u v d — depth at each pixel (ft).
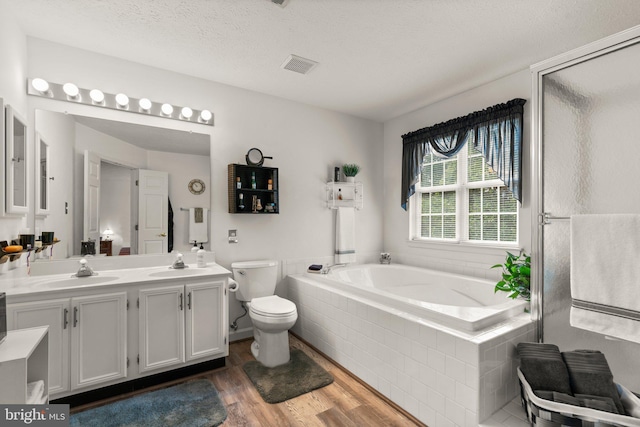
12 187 6.11
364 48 7.84
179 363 7.45
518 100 8.78
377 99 11.23
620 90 5.42
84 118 8.04
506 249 9.35
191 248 9.41
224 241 10.01
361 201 12.53
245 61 8.58
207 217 9.71
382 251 13.65
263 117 10.75
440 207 11.75
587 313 5.27
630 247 4.87
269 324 7.99
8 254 5.92
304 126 11.66
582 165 5.88
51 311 6.07
